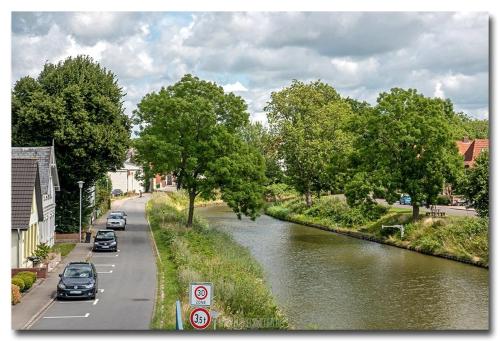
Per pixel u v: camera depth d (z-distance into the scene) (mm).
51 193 48562
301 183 86312
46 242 45188
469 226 51562
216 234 54688
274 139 88062
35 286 32781
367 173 62938
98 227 61781
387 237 59688
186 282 30609
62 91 53531
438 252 51250
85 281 29797
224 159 55281
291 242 59500
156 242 50781
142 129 59375
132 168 122250
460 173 58219
